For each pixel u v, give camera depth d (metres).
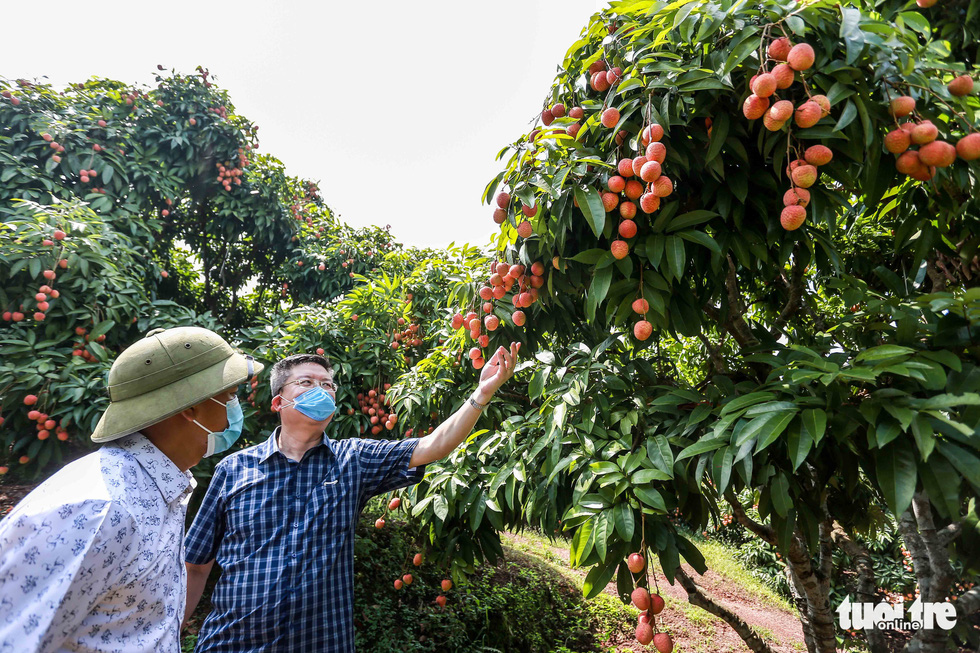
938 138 1.39
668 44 1.70
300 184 7.60
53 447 3.14
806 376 1.31
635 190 1.66
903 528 2.43
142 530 1.04
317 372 1.87
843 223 2.81
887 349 1.28
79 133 4.81
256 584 1.59
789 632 5.89
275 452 1.79
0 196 4.29
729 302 2.15
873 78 1.40
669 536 1.69
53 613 0.86
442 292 4.41
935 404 1.15
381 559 4.79
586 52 2.14
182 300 6.68
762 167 1.69
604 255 1.71
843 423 1.33
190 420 1.24
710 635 5.30
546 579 5.77
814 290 2.85
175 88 5.87
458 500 2.55
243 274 7.11
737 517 2.39
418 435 3.37
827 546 2.91
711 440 1.50
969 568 1.60
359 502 1.88
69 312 3.38
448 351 2.97
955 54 2.02
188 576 1.79
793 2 1.43
